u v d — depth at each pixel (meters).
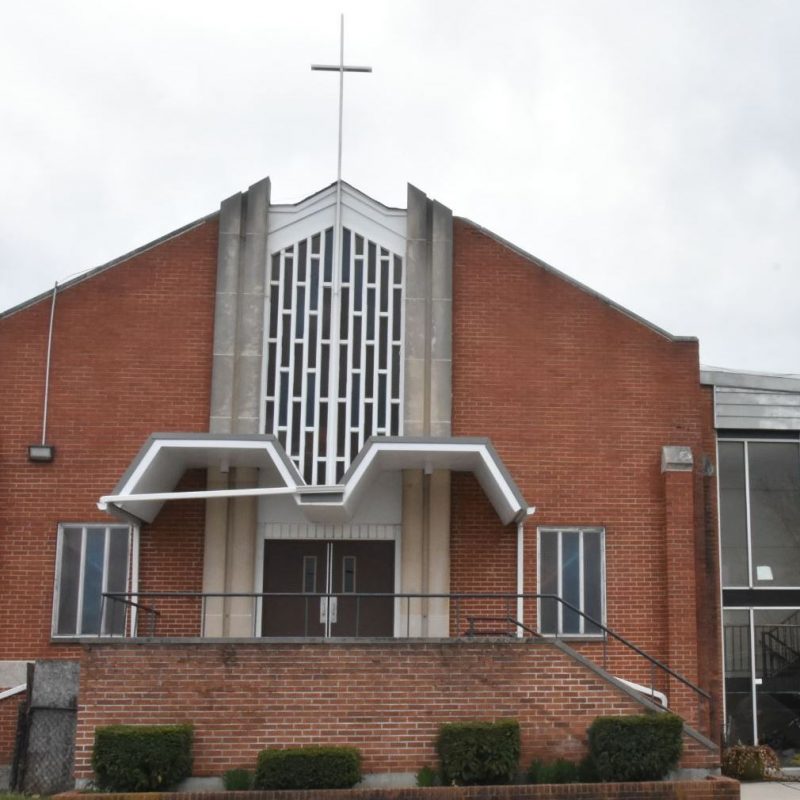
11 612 19.22
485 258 20.83
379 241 20.73
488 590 19.73
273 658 16.28
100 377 20.03
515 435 20.27
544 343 20.61
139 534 19.55
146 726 15.72
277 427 19.92
